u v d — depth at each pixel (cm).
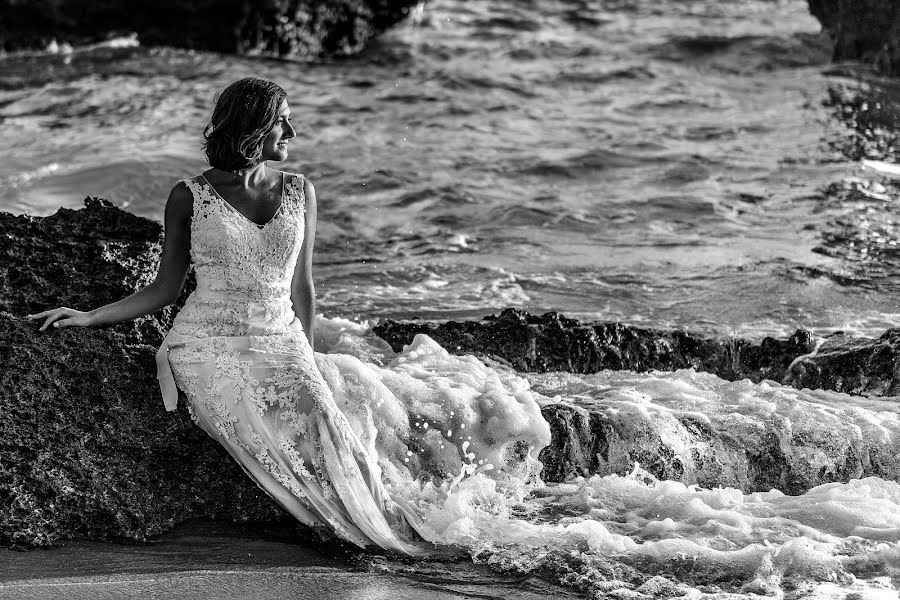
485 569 921
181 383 982
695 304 1634
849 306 1627
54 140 2834
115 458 981
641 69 3853
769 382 1295
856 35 3869
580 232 2102
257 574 892
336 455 938
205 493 1002
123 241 1170
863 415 1166
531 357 1296
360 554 950
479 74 3816
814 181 2434
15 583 852
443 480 1054
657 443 1100
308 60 4322
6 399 975
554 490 1070
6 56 4153
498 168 2622
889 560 907
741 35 4281
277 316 991
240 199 975
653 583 881
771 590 868
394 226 2177
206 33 4319
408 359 1191
